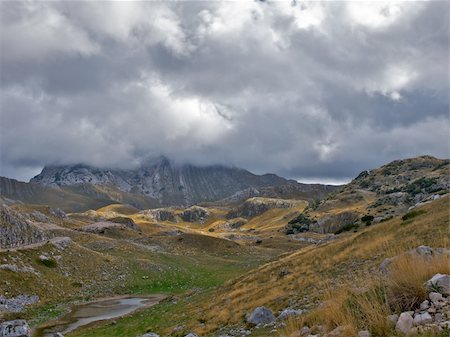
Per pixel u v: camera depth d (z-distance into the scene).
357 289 10.89
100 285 86.25
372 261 31.42
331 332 8.99
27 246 89.25
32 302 65.44
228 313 31.86
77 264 93.00
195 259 136.12
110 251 124.62
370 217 115.31
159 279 99.75
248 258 143.38
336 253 45.25
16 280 69.81
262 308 22.91
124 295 82.25
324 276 33.62
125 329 43.41
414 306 8.62
